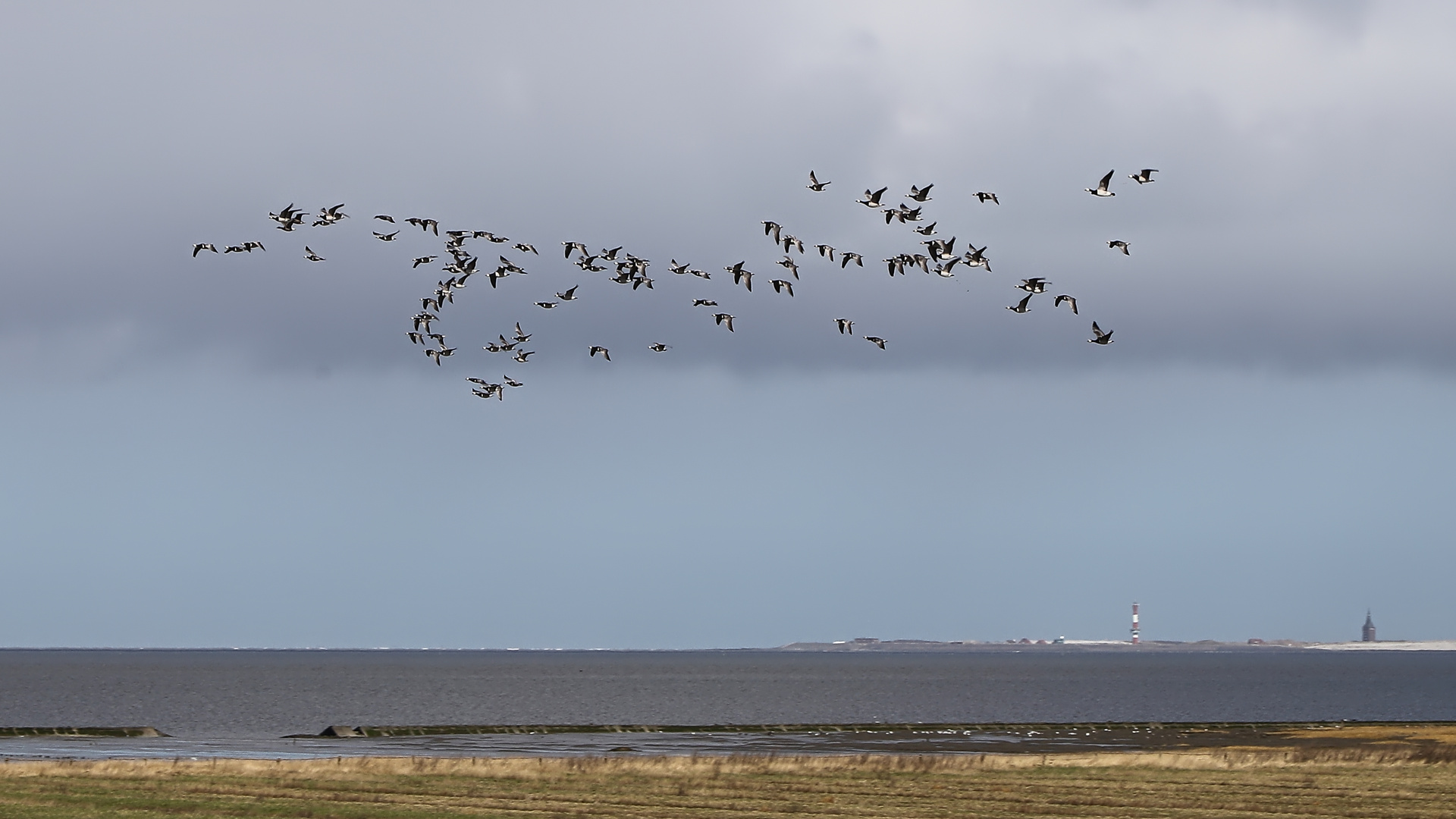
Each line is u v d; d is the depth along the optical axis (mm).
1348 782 54531
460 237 58812
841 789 52375
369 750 78125
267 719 139625
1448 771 58406
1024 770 58781
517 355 61250
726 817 45156
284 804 46844
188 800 47406
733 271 51656
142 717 144750
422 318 59281
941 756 69000
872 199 51750
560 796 49812
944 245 51469
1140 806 47969
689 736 89125
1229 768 59531
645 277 58156
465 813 45406
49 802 46562
